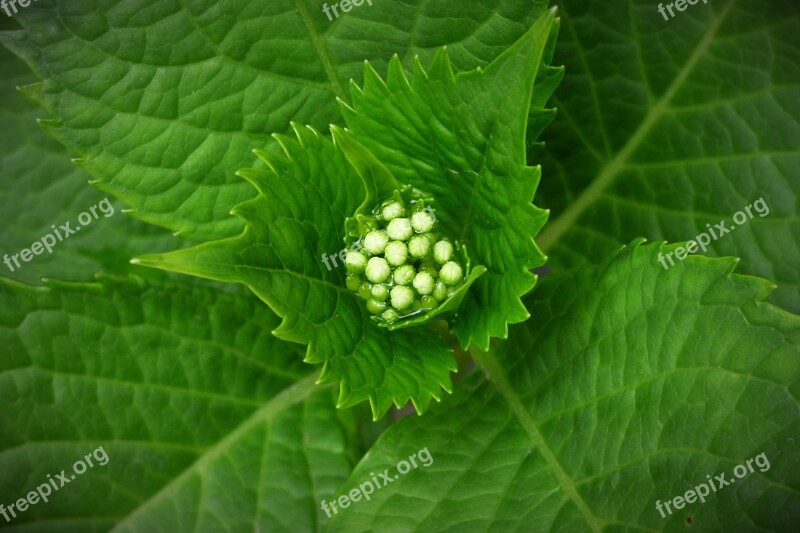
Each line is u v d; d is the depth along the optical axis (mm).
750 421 216
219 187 239
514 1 229
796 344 213
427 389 223
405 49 237
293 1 233
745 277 215
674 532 220
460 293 217
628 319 226
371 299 222
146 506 248
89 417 243
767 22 250
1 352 236
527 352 240
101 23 227
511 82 204
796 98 250
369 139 227
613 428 226
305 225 216
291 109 241
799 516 214
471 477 232
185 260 197
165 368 250
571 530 225
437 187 231
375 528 229
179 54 232
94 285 242
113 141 233
